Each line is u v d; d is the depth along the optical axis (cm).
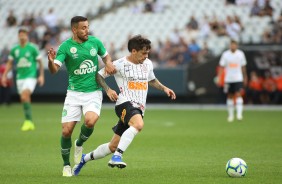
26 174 3481
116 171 3600
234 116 8425
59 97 11350
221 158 4200
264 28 11156
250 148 4784
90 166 3841
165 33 11831
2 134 6000
